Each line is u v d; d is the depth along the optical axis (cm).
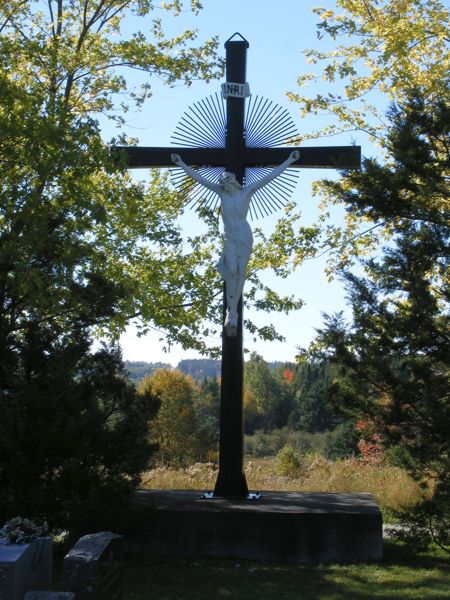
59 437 797
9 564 559
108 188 1291
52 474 836
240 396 1022
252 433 6756
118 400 887
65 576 564
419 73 1345
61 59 1374
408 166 1016
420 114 1025
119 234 1569
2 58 1230
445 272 1001
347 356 936
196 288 1664
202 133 1094
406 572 845
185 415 3591
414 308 930
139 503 948
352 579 815
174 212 1655
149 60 1469
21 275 957
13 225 1121
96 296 938
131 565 853
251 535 898
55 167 1106
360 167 1042
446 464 884
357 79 1366
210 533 902
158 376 3678
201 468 1592
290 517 897
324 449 3781
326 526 895
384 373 914
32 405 816
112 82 1453
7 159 1125
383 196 1032
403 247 953
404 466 943
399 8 1338
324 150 1064
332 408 968
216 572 831
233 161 1073
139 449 872
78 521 816
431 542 970
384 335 934
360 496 1048
